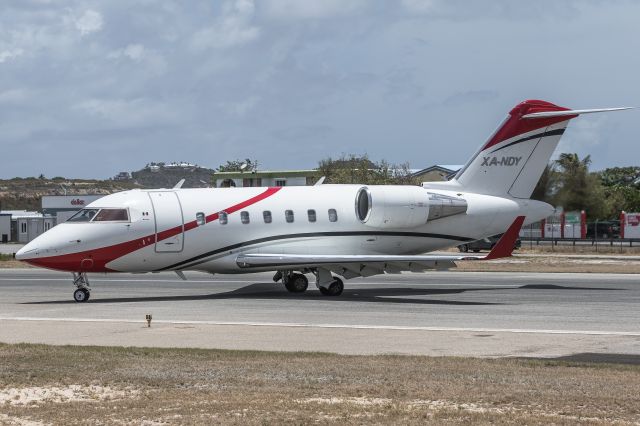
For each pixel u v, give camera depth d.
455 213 96.31
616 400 36.78
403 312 73.75
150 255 85.56
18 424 33.50
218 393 38.75
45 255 82.00
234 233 88.81
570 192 171.75
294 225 91.62
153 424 33.34
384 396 37.94
